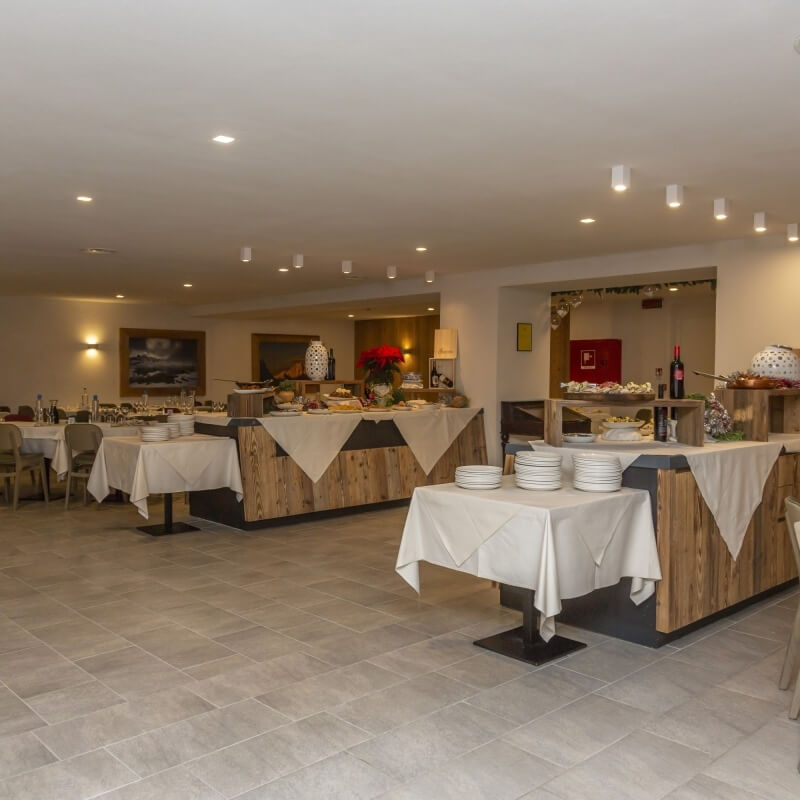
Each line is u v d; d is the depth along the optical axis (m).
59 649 3.99
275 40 2.93
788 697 3.42
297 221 6.46
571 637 4.20
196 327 15.44
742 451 4.52
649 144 4.24
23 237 7.29
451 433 8.80
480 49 3.01
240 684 3.54
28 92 3.48
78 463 8.03
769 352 5.72
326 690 3.48
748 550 4.64
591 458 4.02
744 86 3.39
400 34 2.88
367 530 6.98
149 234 7.10
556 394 12.45
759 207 5.81
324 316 15.70
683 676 3.65
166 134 4.10
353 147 4.32
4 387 13.37
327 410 8.04
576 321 14.26
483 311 9.47
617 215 6.11
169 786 2.66
